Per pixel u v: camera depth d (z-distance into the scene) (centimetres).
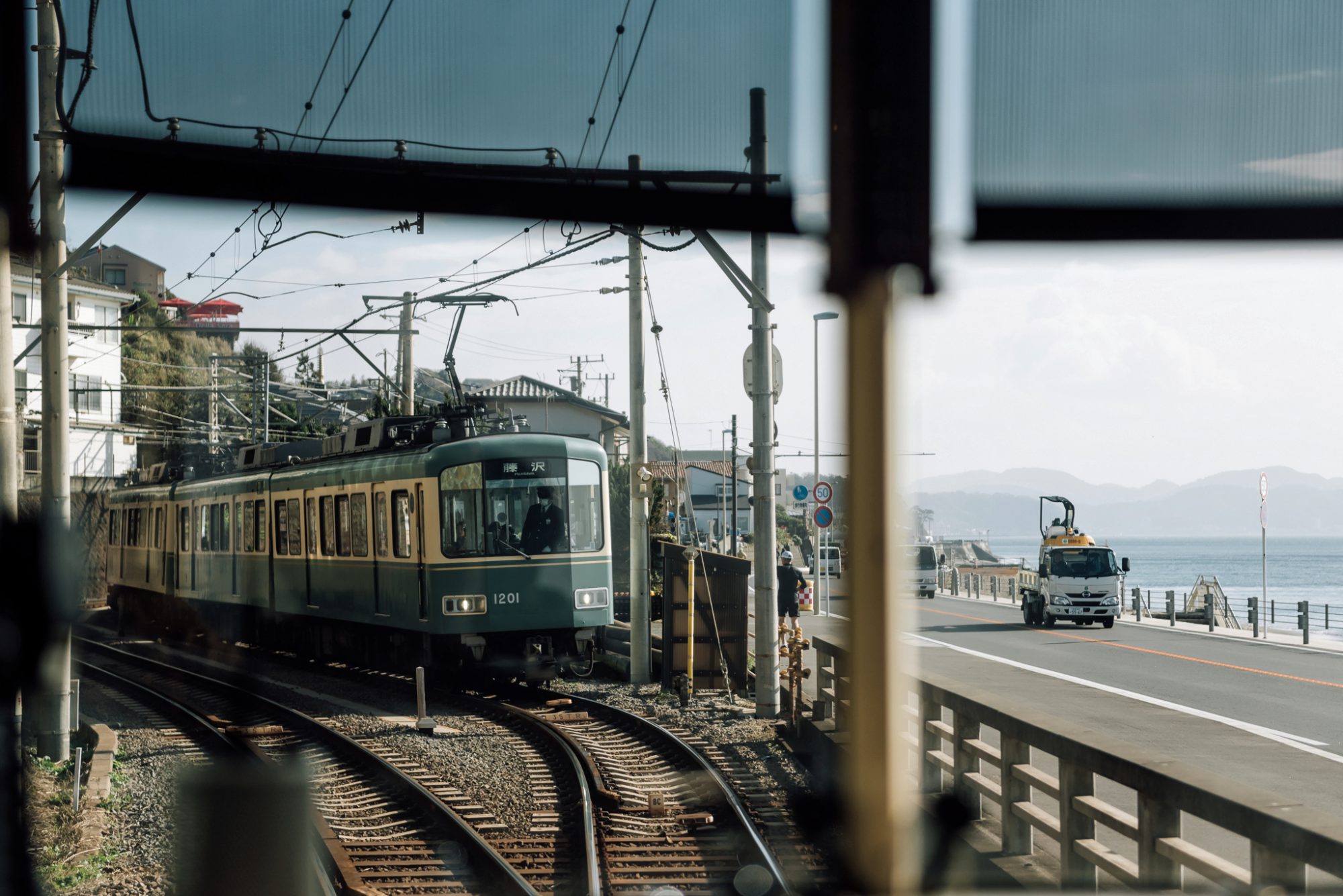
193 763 1260
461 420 1877
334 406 3788
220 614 2616
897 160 194
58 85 708
